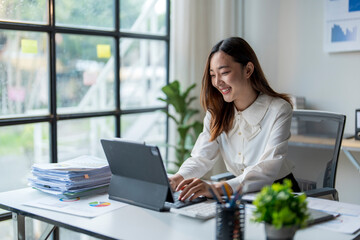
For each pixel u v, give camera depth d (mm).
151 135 4113
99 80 3607
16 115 3100
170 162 3932
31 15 3098
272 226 1344
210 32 4219
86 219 1702
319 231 1553
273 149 2064
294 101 3869
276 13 4172
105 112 3625
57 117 3264
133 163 1835
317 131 2535
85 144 3545
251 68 2156
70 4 3336
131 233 1545
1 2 2934
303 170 2471
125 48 3803
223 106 2264
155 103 4133
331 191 2119
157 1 4055
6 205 1899
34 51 3141
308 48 4027
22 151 3162
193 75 4094
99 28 3568
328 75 3947
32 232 3197
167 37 4137
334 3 3809
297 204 1346
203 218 1682
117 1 3652
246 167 2266
